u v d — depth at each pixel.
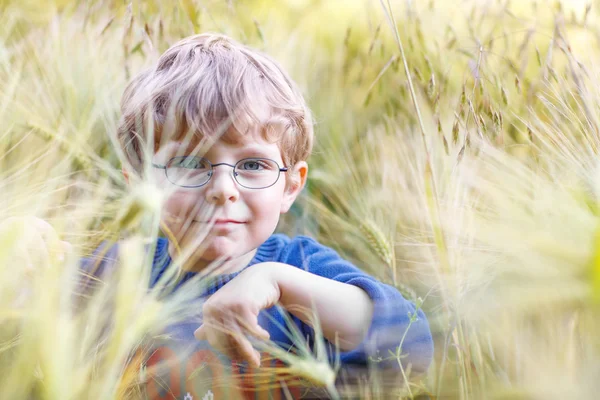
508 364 1.29
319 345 1.18
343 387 1.32
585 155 1.50
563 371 1.23
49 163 1.29
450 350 1.43
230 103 1.42
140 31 2.01
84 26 2.06
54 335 0.90
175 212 1.31
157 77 1.50
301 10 2.83
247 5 2.78
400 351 1.32
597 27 2.09
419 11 2.59
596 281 1.28
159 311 1.02
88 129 1.41
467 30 2.46
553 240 1.34
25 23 2.22
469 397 1.27
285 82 1.61
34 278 0.95
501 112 1.78
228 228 1.33
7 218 1.07
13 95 1.59
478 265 1.39
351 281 1.39
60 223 1.07
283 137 1.50
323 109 2.34
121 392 1.04
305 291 1.29
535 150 1.64
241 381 1.29
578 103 1.63
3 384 0.92
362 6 2.77
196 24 2.24
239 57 1.57
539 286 1.32
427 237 1.60
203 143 1.37
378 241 1.65
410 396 1.26
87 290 1.04
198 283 1.14
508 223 1.40
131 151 1.47
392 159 1.98
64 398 0.89
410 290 1.61
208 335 1.19
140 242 0.98
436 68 2.22
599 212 1.37
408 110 2.09
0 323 0.96
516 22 2.45
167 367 1.27
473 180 1.50
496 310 1.32
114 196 1.20
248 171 1.41
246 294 1.21
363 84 2.45
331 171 2.15
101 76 1.83
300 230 2.05
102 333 1.00
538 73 1.99
